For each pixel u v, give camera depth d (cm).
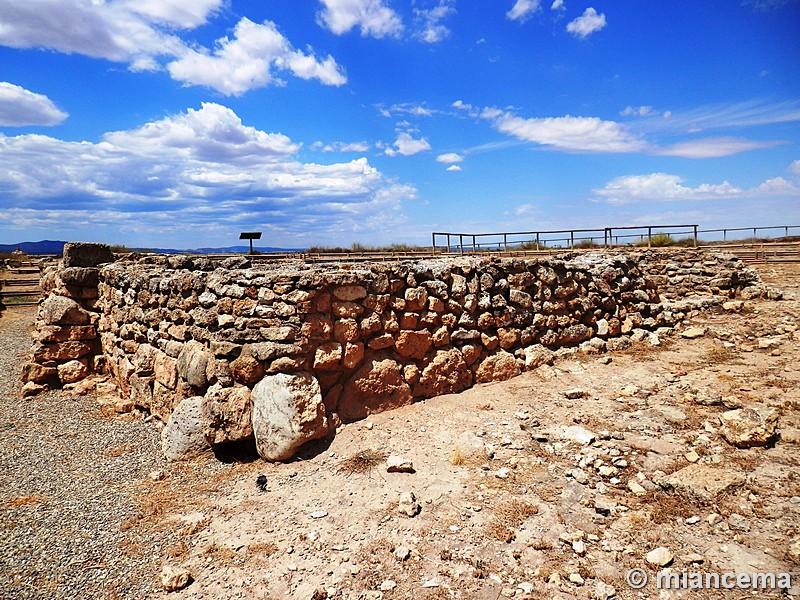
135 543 491
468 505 526
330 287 695
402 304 769
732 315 1142
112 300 960
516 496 538
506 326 896
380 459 627
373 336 745
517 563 443
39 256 3203
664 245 2220
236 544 484
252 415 656
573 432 655
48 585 431
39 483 612
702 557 427
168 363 771
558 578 420
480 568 438
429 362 804
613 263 1116
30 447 717
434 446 656
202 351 698
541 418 718
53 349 978
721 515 473
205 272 757
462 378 832
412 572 439
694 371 844
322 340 686
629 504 508
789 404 665
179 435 672
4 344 1337
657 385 795
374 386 743
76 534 505
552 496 533
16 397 920
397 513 520
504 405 771
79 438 750
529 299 934
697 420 659
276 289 668
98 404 894
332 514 526
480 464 605
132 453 698
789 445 572
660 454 590
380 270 751
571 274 1004
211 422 652
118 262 1102
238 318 672
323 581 432
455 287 836
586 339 1007
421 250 2225
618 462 573
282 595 418
